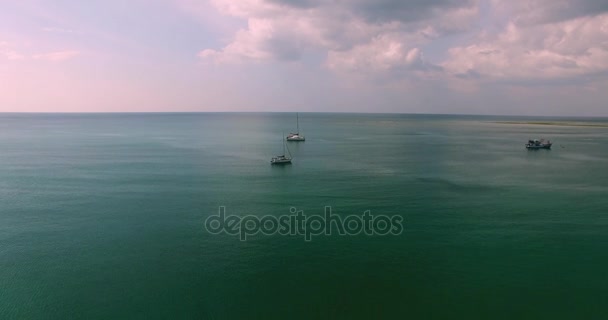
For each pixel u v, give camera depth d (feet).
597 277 120.37
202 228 160.45
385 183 239.50
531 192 217.97
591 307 105.91
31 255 135.44
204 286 116.26
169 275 122.31
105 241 147.23
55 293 112.68
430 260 132.16
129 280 119.44
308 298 110.63
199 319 101.55
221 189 223.51
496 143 496.23
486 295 111.65
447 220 169.78
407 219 170.91
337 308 106.22
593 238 149.38
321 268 126.82
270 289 114.93
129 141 499.51
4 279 119.75
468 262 130.72
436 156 363.15
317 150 410.11
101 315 103.04
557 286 115.85
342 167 298.15
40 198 202.49
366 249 140.56
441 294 112.37
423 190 221.25
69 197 204.95
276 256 135.23
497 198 204.64
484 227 161.27
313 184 236.63
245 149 417.28
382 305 107.45
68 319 101.71
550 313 103.65
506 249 140.15
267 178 254.47
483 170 287.48
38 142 476.95
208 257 134.31
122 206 189.57
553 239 149.07
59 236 151.94
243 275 122.62
